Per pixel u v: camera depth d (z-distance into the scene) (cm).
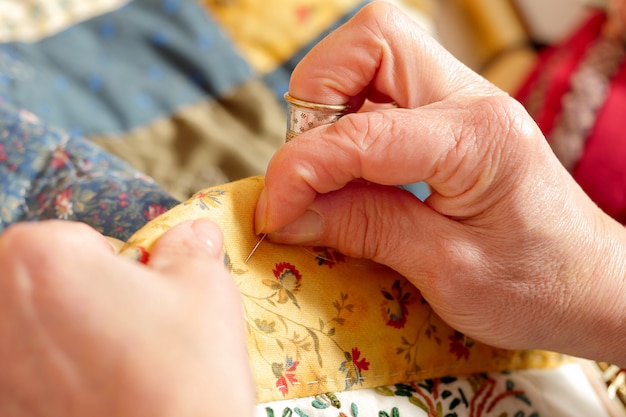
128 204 33
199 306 23
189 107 49
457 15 80
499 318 30
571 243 29
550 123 60
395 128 28
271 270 29
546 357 34
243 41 54
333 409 29
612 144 56
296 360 29
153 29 52
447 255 29
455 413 31
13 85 45
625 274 30
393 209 29
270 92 51
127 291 22
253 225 29
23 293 22
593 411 33
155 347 22
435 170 28
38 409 22
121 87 48
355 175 28
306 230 29
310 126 30
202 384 22
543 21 82
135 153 45
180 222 27
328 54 29
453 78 30
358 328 30
